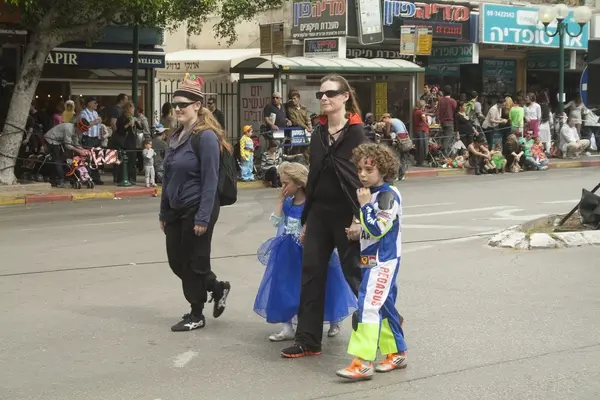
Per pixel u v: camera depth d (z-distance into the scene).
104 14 21.23
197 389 6.62
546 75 36.47
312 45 28.23
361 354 6.69
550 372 6.89
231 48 30.58
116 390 6.61
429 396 6.39
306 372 7.02
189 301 8.31
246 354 7.54
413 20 28.88
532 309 8.89
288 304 7.78
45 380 6.87
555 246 12.27
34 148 22.94
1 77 24.11
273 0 23.72
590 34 34.09
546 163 28.22
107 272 11.08
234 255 12.20
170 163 8.07
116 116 24.31
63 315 8.89
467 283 10.17
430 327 8.27
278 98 24.06
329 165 7.21
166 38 31.23
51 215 17.50
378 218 6.61
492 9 30.70
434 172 26.19
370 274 6.77
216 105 28.19
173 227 8.20
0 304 9.35
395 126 24.89
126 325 8.51
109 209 18.50
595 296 9.41
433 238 13.41
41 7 21.19
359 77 28.98
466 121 27.53
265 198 20.25
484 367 7.05
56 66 25.05
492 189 21.36
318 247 7.36
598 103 14.56
